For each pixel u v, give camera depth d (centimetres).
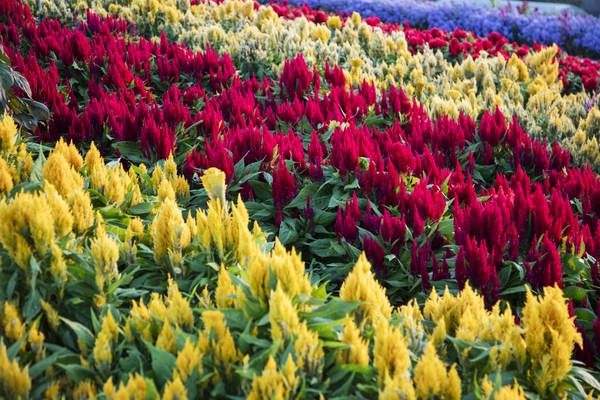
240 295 243
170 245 300
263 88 712
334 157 471
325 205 461
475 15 1977
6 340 237
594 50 1827
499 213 377
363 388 220
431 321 285
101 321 255
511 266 371
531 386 246
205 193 438
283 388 208
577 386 245
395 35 1020
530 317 247
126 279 278
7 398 215
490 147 579
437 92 797
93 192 354
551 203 413
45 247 254
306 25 979
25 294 257
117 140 530
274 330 223
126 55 770
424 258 388
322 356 223
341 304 237
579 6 2384
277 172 448
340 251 412
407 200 428
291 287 236
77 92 734
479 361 255
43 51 737
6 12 868
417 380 219
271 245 321
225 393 226
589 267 382
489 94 746
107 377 233
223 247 297
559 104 763
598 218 445
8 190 304
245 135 495
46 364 224
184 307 250
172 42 945
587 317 345
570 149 634
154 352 224
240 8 1079
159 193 372
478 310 274
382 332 226
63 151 368
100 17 930
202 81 759
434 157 529
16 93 556
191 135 554
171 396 204
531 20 1933
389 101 649
